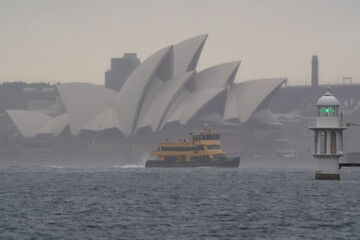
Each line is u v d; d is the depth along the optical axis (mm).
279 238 149750
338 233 155375
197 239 148875
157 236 152250
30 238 150000
